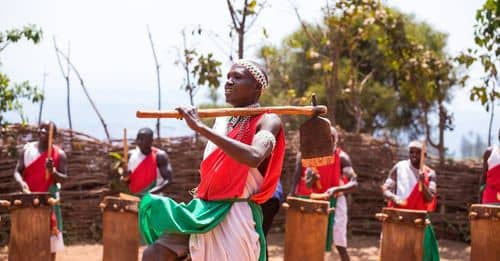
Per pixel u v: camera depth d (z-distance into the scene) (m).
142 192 9.66
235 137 4.52
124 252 7.66
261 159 4.36
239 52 10.51
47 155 8.87
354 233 12.17
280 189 7.56
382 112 19.28
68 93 11.80
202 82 11.72
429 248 8.02
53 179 8.81
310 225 7.46
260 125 4.54
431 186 8.48
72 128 11.71
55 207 8.66
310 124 4.71
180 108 4.34
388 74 19.66
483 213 7.12
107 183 11.48
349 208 12.11
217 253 4.55
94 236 11.34
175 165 11.66
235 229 4.54
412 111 19.69
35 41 10.94
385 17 12.46
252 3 10.42
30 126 11.12
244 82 4.66
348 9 11.75
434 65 12.97
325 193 8.84
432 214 12.17
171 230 4.46
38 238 6.88
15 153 10.98
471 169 12.20
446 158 12.41
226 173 4.55
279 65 17.36
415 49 12.88
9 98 10.94
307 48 18.42
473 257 7.20
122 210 7.64
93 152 11.47
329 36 12.45
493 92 11.55
